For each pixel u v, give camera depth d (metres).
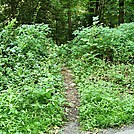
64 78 7.48
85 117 5.62
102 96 6.08
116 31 8.82
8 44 7.82
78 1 14.70
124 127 5.31
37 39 8.32
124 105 5.86
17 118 5.29
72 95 6.59
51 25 13.60
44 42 8.54
